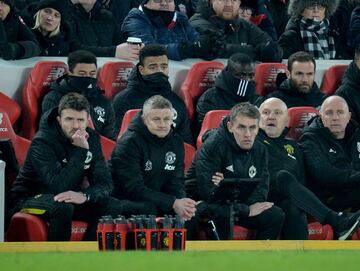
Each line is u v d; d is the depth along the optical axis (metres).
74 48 44.50
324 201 40.81
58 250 33.41
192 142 42.44
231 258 28.72
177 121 41.94
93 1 45.62
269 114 39.91
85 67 40.41
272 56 46.19
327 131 40.72
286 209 38.53
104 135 40.97
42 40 43.72
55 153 36.50
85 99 36.53
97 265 27.55
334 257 29.31
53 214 35.72
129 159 37.62
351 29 49.69
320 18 47.97
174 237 31.66
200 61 44.66
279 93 43.97
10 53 41.84
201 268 27.19
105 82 42.50
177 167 38.19
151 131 37.72
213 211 36.94
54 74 41.41
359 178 40.22
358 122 44.16
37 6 43.69
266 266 27.73
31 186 36.94
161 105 37.59
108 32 46.06
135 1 49.00
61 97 40.22
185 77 44.03
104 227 31.64
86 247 33.72
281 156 39.91
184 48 44.75
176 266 27.38
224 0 46.38
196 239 37.81
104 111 40.88
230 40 46.75
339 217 38.28
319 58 48.12
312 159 40.41
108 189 36.75
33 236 35.94
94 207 36.66
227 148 38.12
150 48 41.62
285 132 40.19
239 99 42.72
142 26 45.44
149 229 31.61
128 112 40.09
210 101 42.50
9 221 36.81
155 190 37.91
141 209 37.19
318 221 38.72
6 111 40.34
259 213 37.53
